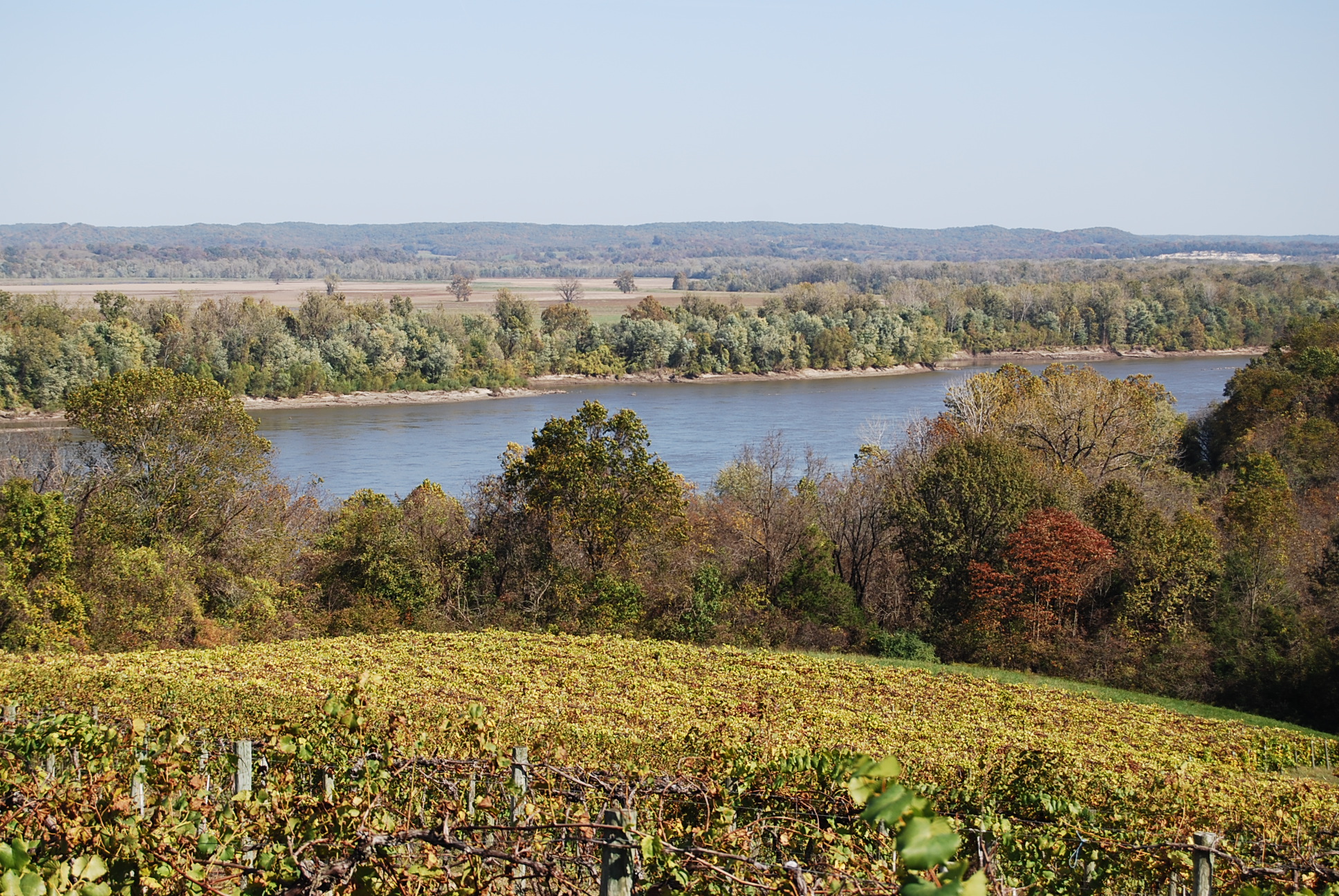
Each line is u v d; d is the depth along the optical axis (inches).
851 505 2263.8
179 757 469.4
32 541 1515.7
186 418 1866.4
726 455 3555.6
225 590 1795.0
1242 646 1755.7
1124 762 1024.9
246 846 396.8
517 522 1996.8
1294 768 1242.6
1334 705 1626.5
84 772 514.6
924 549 2066.9
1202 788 843.4
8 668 1208.2
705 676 1454.2
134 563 1624.0
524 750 478.0
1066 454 2556.6
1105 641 1855.3
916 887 176.7
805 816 461.1
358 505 2026.3
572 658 1512.1
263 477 1956.2
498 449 3715.6
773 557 2085.4
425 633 1692.9
